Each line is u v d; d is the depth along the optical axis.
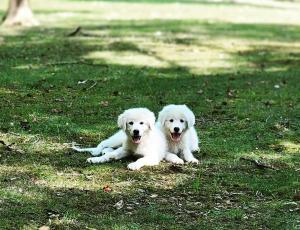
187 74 16.48
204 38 23.23
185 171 9.08
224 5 43.28
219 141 10.61
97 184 8.41
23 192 7.97
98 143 10.27
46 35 22.53
